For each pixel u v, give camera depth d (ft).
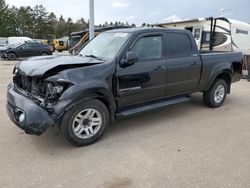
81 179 10.69
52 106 12.30
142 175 10.95
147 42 15.67
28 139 14.30
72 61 13.74
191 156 12.57
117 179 10.69
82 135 13.43
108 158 12.37
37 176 10.87
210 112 19.72
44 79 12.61
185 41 17.72
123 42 14.98
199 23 44.06
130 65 14.69
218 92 20.90
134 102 15.52
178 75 17.17
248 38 50.29
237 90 28.50
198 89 19.24
